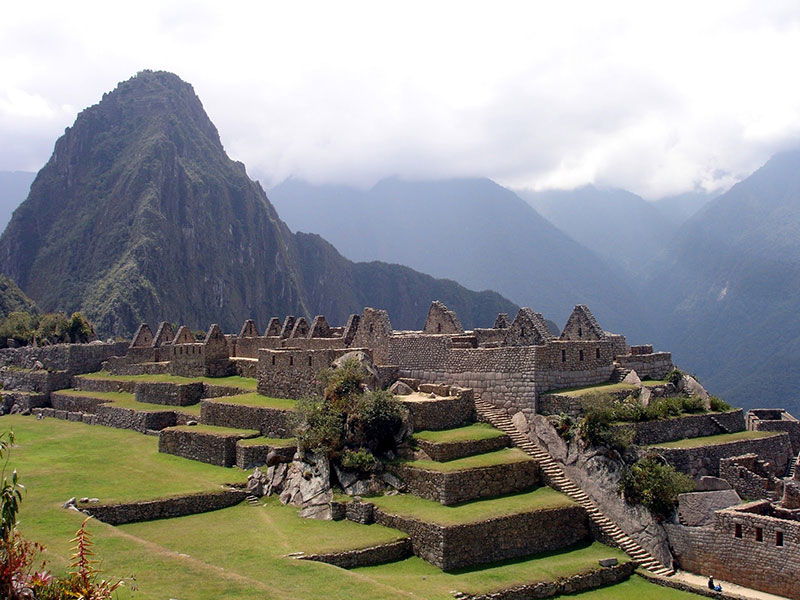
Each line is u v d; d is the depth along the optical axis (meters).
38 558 25.94
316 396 45.28
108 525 32.22
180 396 61.28
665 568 34.59
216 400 51.62
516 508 35.16
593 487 37.62
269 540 32.91
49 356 86.19
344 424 40.91
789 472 43.81
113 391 74.44
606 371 47.16
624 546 35.38
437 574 31.16
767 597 30.97
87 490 38.03
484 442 40.19
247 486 40.66
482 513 34.16
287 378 51.34
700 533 34.28
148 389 64.81
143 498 36.56
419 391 46.59
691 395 46.91
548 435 40.38
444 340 48.00
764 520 32.03
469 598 28.86
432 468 37.00
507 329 53.66
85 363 85.56
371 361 48.09
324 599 26.03
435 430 42.00
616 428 39.59
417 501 36.44
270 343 66.50
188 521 35.91
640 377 49.00
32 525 31.05
